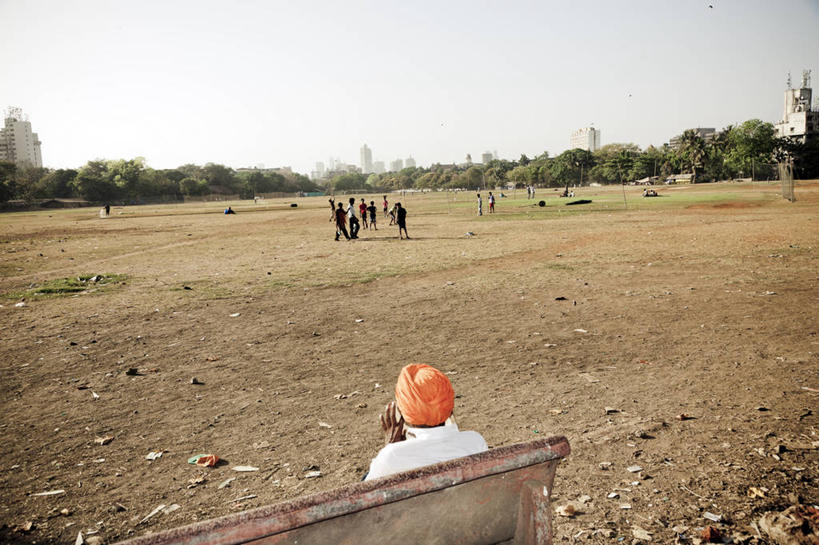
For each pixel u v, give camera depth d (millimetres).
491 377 6281
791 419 4672
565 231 25344
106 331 9188
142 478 4156
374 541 1510
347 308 10531
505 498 1713
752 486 3574
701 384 5707
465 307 10234
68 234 35750
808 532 2934
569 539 3084
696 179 127750
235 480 4070
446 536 1634
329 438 4793
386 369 6762
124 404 5812
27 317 10469
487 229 28609
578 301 10312
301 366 7000
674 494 3527
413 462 1874
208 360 7383
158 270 16953
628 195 69375
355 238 26125
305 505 1369
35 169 171125
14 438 4992
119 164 168375
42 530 3451
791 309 8867
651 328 8141
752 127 121125
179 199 181375
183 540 1242
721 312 8922
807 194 48250
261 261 18500
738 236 19922
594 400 5395
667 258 15375
